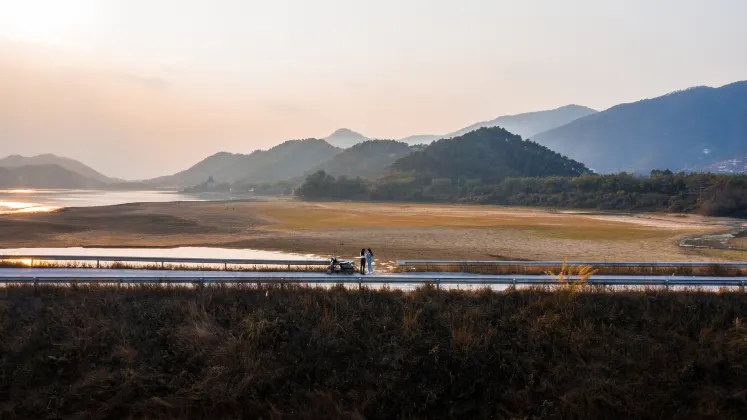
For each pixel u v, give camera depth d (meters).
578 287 21.89
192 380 17.91
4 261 31.98
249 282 22.86
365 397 17.44
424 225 81.88
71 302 20.88
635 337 19.66
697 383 18.16
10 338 19.19
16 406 17.19
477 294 22.19
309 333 19.56
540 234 69.31
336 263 30.89
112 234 66.56
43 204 162.25
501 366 18.36
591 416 17.06
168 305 20.86
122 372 17.94
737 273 31.66
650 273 32.09
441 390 17.67
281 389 17.88
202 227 75.75
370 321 20.30
